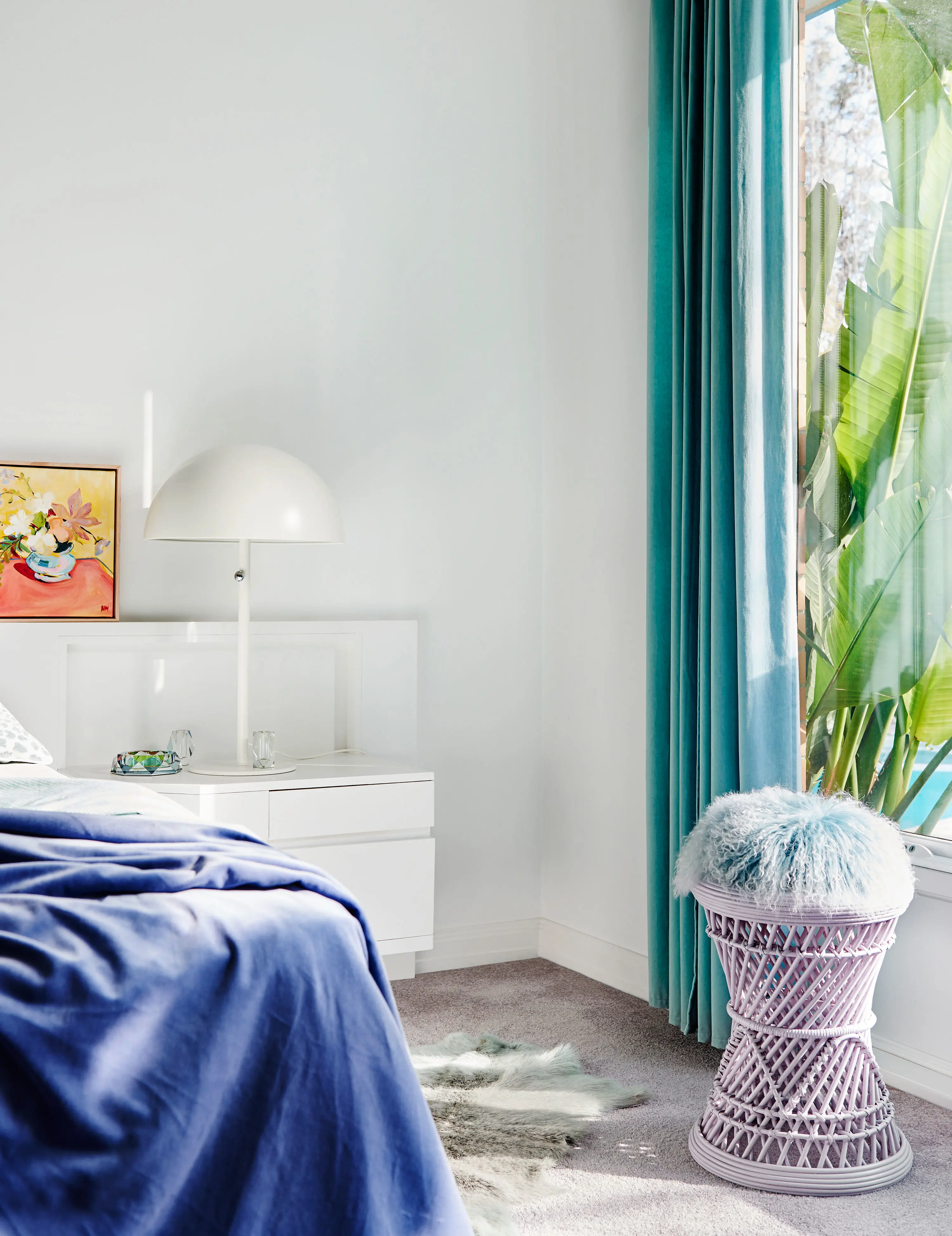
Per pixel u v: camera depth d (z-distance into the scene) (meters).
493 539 3.53
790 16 2.57
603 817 3.29
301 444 3.27
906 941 2.39
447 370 3.46
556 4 3.52
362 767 2.99
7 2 2.93
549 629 3.55
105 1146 1.14
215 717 3.12
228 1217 1.21
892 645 2.42
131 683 3.02
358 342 3.34
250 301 3.20
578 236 3.43
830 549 2.57
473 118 3.51
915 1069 2.37
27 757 2.52
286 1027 1.29
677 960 2.75
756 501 2.52
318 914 1.39
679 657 2.75
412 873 2.93
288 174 3.25
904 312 2.39
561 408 3.50
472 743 3.50
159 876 1.34
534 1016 2.91
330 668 3.28
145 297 3.08
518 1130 2.17
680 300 2.78
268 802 2.75
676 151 2.81
